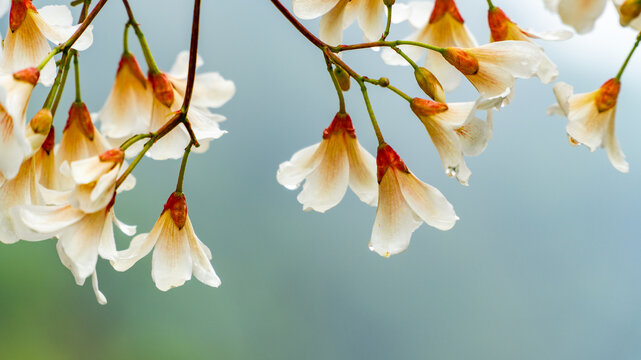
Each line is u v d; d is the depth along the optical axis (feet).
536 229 11.40
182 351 7.45
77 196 2.09
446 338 10.89
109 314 6.95
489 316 11.14
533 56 2.16
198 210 9.28
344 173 2.21
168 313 7.34
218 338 8.58
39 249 6.15
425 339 10.76
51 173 2.24
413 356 10.57
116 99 2.33
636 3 2.05
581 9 2.01
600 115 2.20
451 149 2.15
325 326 10.08
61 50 2.15
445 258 11.19
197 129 2.30
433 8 2.29
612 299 11.42
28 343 5.96
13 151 2.07
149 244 2.18
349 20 2.26
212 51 9.09
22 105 2.09
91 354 6.61
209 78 2.36
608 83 2.20
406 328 10.62
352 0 2.25
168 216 2.18
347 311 10.32
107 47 5.21
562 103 2.17
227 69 9.23
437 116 2.16
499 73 2.17
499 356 11.01
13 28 2.18
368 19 2.26
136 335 7.07
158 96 2.31
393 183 2.18
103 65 5.22
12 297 5.96
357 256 10.43
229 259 9.44
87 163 2.10
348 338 10.37
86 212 2.09
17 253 6.00
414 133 8.91
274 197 9.67
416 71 2.17
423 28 2.30
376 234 2.18
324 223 10.30
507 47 2.17
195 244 2.19
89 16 2.17
